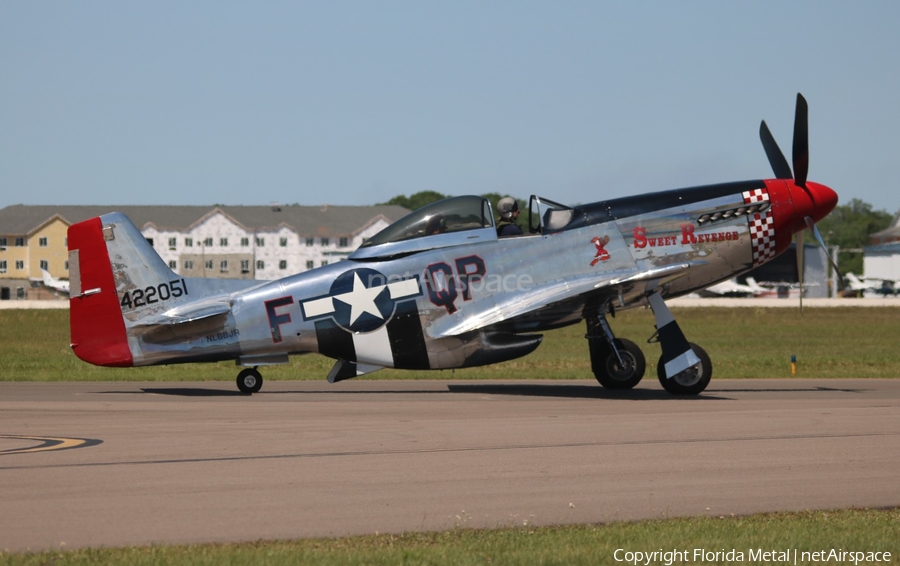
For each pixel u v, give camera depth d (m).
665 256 49.59
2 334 115.12
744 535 20.28
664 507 22.80
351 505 22.69
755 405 42.97
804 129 50.88
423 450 29.72
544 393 49.28
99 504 22.53
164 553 18.53
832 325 143.25
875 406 42.50
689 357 47.19
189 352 47.44
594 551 19.00
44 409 40.44
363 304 48.03
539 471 26.59
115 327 47.19
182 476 25.62
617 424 35.72
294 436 32.44
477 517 21.75
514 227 50.12
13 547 19.14
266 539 19.86
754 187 51.06
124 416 37.94
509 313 47.03
